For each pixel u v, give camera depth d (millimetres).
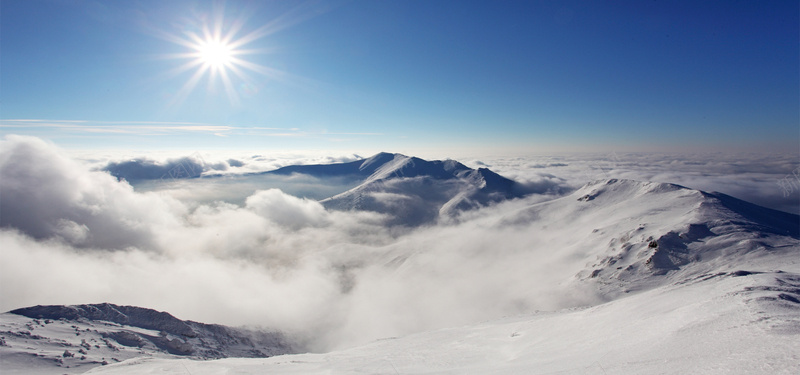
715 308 13523
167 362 21844
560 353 14719
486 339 23766
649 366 9445
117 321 42000
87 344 32469
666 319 14523
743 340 9469
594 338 15867
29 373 24156
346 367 17891
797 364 7078
